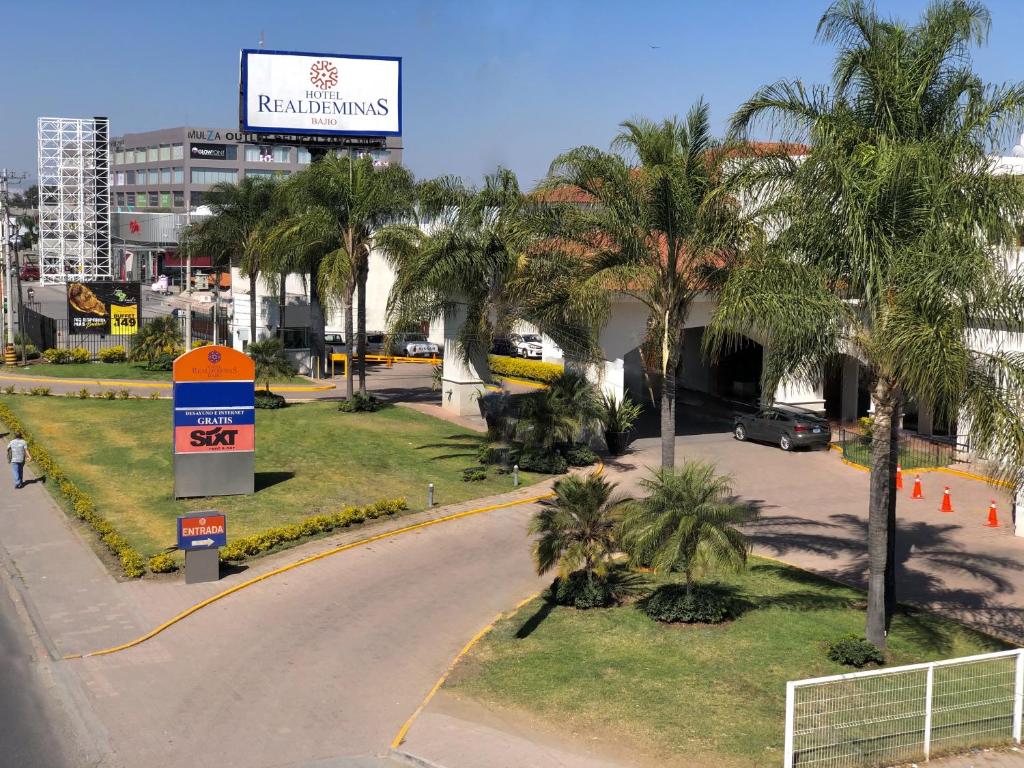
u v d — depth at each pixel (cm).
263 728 1305
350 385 3853
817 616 1739
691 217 2023
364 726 1316
